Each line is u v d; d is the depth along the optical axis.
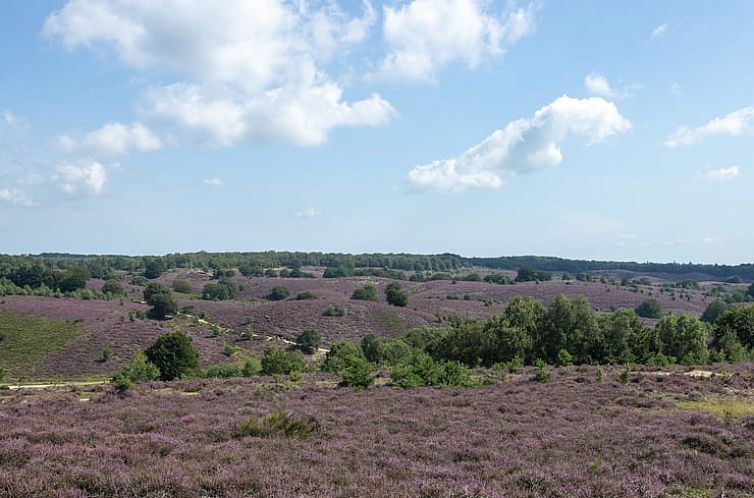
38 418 19.30
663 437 15.44
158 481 9.77
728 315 61.31
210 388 34.75
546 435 16.34
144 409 21.91
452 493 9.86
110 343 86.38
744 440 15.36
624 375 31.66
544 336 58.00
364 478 10.83
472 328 60.31
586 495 10.37
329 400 25.64
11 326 86.69
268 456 12.51
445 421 18.88
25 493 9.14
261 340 102.00
